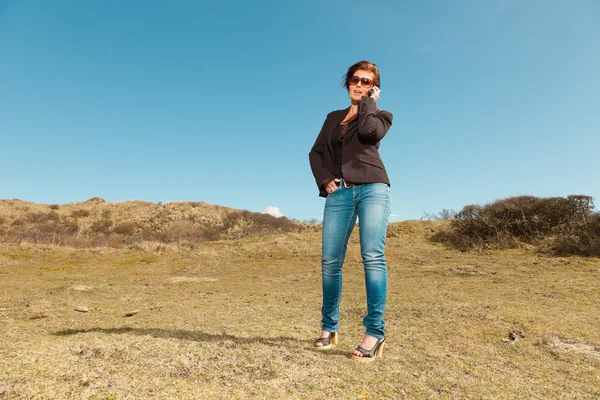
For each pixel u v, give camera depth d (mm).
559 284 6367
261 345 2432
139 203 35156
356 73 2492
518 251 10906
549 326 3604
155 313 3959
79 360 1932
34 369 1766
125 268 10250
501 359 2713
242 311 4105
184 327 3082
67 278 8047
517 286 6285
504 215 12258
